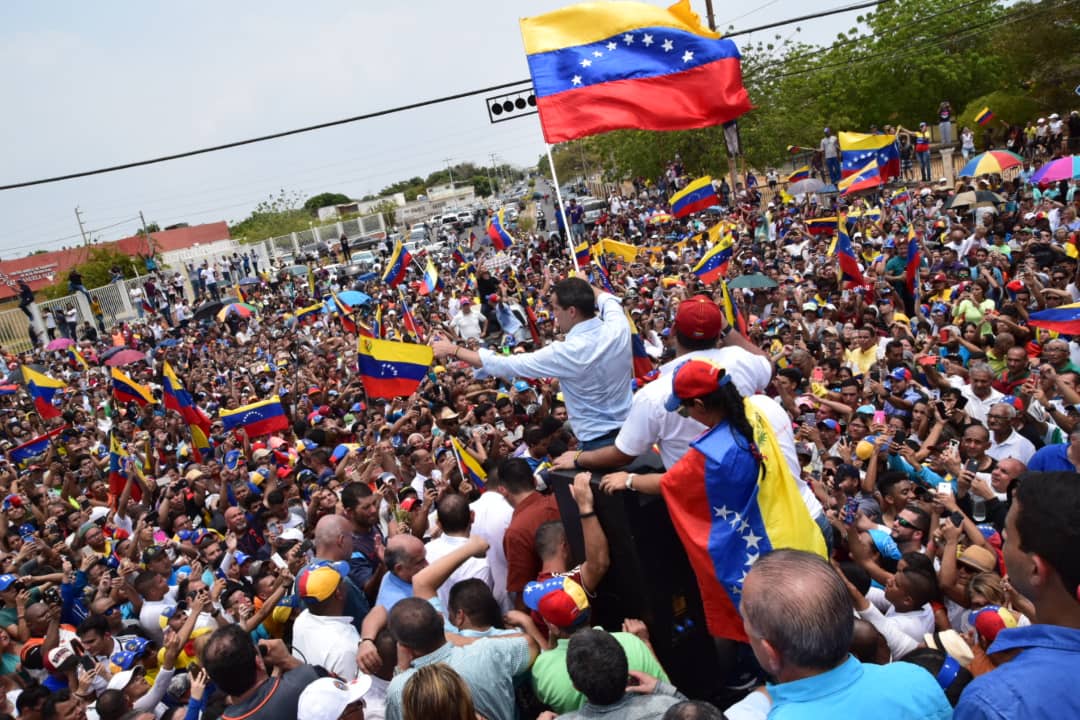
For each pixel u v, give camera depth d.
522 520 4.84
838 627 2.36
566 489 4.21
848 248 15.23
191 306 42.78
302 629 5.31
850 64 46.69
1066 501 2.16
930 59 47.56
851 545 5.30
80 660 6.41
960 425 8.21
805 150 39.72
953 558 5.19
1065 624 2.18
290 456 12.19
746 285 15.51
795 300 16.41
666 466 3.83
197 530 9.48
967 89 48.19
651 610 3.91
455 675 3.34
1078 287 12.24
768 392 9.38
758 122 41.44
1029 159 30.31
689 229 30.67
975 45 48.69
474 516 5.73
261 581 6.71
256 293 43.09
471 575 5.47
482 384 12.85
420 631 3.91
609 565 3.99
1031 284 11.74
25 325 37.75
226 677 4.41
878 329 13.70
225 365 26.64
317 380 18.70
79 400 23.38
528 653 4.00
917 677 2.45
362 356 9.95
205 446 14.17
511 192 131.00
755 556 3.36
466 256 43.47
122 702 5.39
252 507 9.81
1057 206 19.38
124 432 17.31
